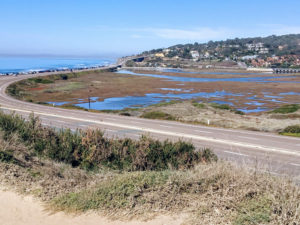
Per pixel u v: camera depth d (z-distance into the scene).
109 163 10.13
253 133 23.06
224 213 5.28
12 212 5.79
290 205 5.00
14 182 7.04
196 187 6.30
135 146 11.11
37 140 11.56
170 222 5.23
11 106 39.78
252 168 6.81
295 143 19.09
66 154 10.46
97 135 11.30
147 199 5.93
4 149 8.83
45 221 5.46
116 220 5.40
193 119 31.84
